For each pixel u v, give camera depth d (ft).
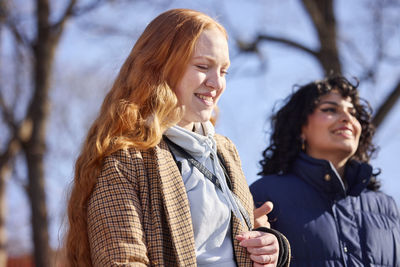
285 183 9.78
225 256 6.42
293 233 9.14
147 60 6.79
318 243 9.02
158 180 6.27
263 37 29.81
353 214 9.46
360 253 9.05
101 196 6.03
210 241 6.41
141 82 6.65
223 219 6.51
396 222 9.78
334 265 8.89
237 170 7.23
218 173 6.83
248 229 6.82
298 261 8.94
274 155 10.65
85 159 6.41
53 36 33.32
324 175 9.53
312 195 9.54
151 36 6.92
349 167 10.02
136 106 6.56
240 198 6.93
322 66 27.76
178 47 6.67
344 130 10.09
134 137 6.38
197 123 7.13
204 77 6.70
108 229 5.83
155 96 6.55
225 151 7.34
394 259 9.33
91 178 6.22
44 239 31.53
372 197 9.89
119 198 6.00
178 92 6.73
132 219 5.90
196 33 6.70
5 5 33.73
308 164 9.74
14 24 34.09
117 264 5.61
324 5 28.12
